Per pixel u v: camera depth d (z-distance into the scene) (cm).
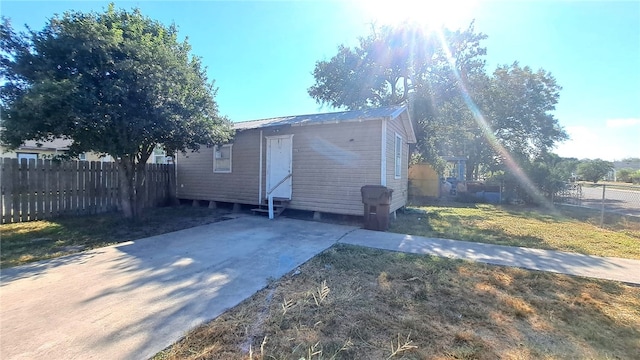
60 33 574
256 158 978
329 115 924
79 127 566
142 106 627
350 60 2073
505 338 258
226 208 1067
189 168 1150
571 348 245
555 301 334
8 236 602
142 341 239
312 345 238
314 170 862
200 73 798
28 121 533
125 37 650
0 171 709
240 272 408
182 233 651
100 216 841
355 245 563
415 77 1948
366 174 784
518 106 2195
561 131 2328
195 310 294
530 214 1070
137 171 788
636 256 523
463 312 304
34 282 364
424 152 1827
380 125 765
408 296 340
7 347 227
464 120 2023
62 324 263
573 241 638
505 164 1742
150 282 367
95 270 410
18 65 570
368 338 252
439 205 1362
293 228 721
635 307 324
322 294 328
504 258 497
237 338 247
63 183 827
